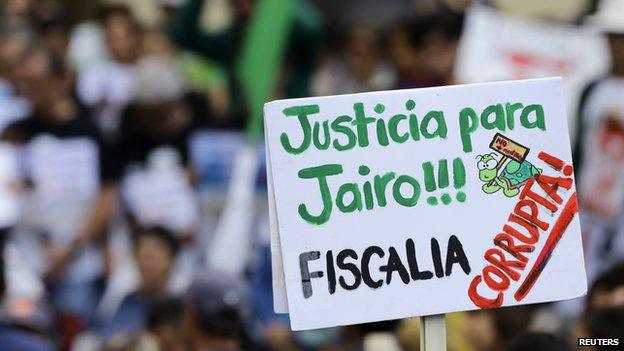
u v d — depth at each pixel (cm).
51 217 1366
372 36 1897
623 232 1309
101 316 1278
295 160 626
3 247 1227
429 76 1545
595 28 1386
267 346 1195
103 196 1370
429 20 1551
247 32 1456
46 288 1345
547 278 648
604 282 826
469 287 640
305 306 623
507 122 648
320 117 629
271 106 625
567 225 650
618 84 1352
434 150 640
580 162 1354
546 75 1402
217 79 1447
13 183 1380
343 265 627
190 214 1350
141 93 1362
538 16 1420
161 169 1358
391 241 633
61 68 1441
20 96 1439
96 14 1781
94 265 1357
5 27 1739
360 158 632
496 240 644
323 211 627
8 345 1025
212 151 1366
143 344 998
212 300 1006
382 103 636
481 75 1417
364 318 629
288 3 1445
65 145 1384
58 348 1166
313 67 1530
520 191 648
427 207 638
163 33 1555
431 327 644
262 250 1316
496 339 966
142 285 1231
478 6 1452
